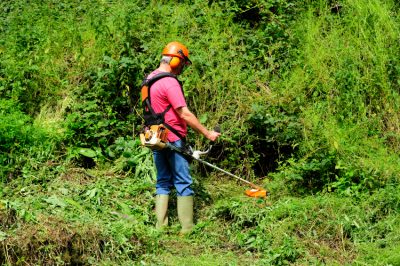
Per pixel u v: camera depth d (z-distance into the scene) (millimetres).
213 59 8641
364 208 6836
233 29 9086
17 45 8914
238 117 8219
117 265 5867
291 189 7488
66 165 7742
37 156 7684
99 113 8195
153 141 6484
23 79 8500
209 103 8312
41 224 5898
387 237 6426
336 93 8414
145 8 9586
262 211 6879
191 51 8633
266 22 9344
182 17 9219
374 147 7789
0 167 7387
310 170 7496
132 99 8414
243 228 6816
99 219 6570
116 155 8078
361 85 8430
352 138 7902
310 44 8945
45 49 8883
